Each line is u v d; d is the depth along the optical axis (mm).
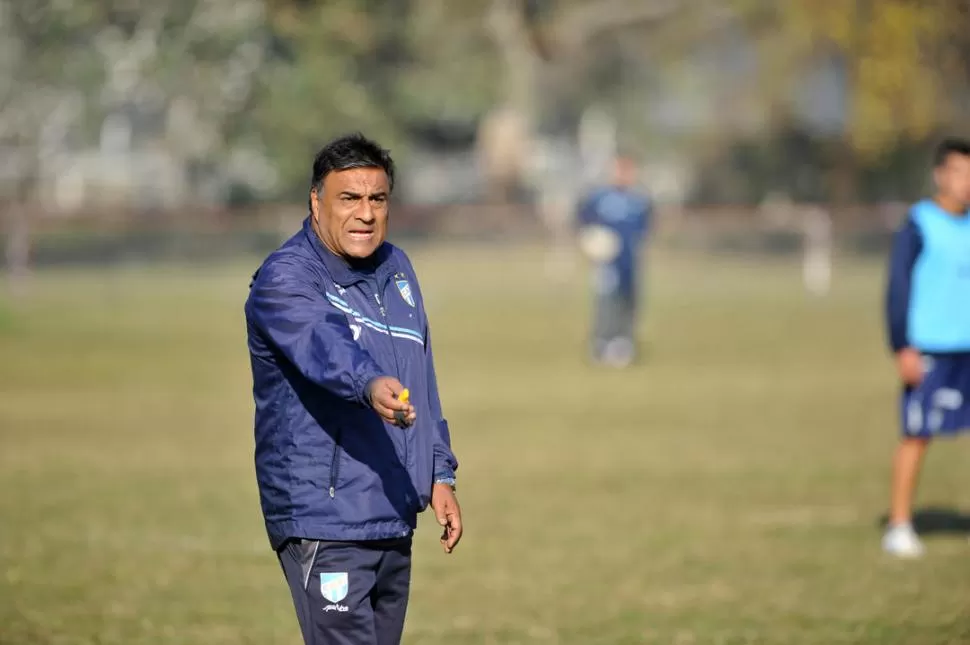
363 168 16891
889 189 175375
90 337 85000
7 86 156875
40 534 34969
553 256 147250
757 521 36781
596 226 74750
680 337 88312
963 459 46219
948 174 31438
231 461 46312
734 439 50844
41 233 158250
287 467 16875
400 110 183000
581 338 88312
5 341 82250
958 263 31391
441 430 17719
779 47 161625
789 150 182250
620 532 35625
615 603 28469
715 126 188750
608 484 42406
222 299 109938
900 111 146250
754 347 82812
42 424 54188
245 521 36750
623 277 74625
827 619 26969
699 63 192125
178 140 165750
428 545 34312
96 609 27797
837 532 35344
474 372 71812
